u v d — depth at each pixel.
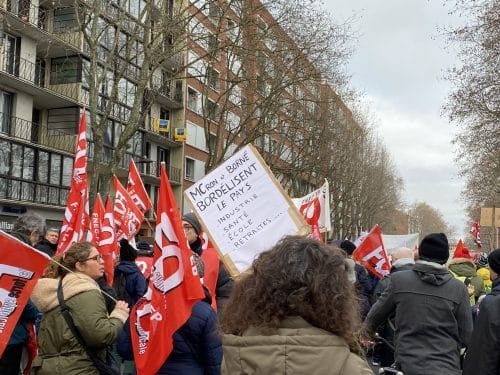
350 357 1.89
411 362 4.28
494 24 19.97
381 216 58.31
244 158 4.70
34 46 24.97
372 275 9.91
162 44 16.45
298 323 1.92
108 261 7.17
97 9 14.58
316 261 1.96
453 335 4.32
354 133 37.25
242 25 17.98
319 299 1.90
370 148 45.00
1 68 23.31
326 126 28.97
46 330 4.08
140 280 6.02
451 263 8.56
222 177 4.67
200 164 39.72
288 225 4.57
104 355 4.21
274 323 1.91
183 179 37.59
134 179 9.72
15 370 4.50
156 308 3.58
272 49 20.48
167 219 3.71
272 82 20.70
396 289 4.48
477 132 25.08
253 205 4.63
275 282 1.94
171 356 3.52
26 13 23.06
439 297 4.33
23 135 24.88
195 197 4.63
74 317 4.00
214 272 5.83
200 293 3.52
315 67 20.06
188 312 3.47
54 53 26.77
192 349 3.51
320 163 30.17
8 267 3.82
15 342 4.44
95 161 14.45
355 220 44.31
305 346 1.85
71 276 4.19
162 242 3.68
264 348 1.87
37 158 25.38
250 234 4.57
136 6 27.44
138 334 3.63
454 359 4.26
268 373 1.84
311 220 8.30
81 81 27.06
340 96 27.95
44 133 27.69
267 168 4.67
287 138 28.83
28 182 24.67
